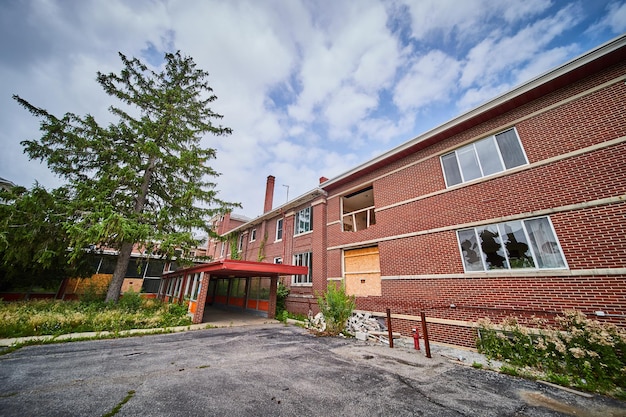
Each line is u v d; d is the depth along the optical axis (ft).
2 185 54.44
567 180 21.13
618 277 17.54
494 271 23.52
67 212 32.76
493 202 25.11
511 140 25.45
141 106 44.75
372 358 20.12
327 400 12.10
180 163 40.16
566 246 20.16
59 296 51.26
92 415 9.96
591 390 13.75
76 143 35.24
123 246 40.42
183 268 49.39
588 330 16.16
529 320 20.65
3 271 41.42
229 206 44.80
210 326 34.14
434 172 31.14
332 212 45.34
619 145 19.27
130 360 18.17
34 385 13.01
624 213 18.13
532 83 23.70
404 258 31.37
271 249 60.54
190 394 12.42
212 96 51.31
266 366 17.43
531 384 14.82
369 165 38.34
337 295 30.96
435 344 25.00
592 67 21.22
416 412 11.08
